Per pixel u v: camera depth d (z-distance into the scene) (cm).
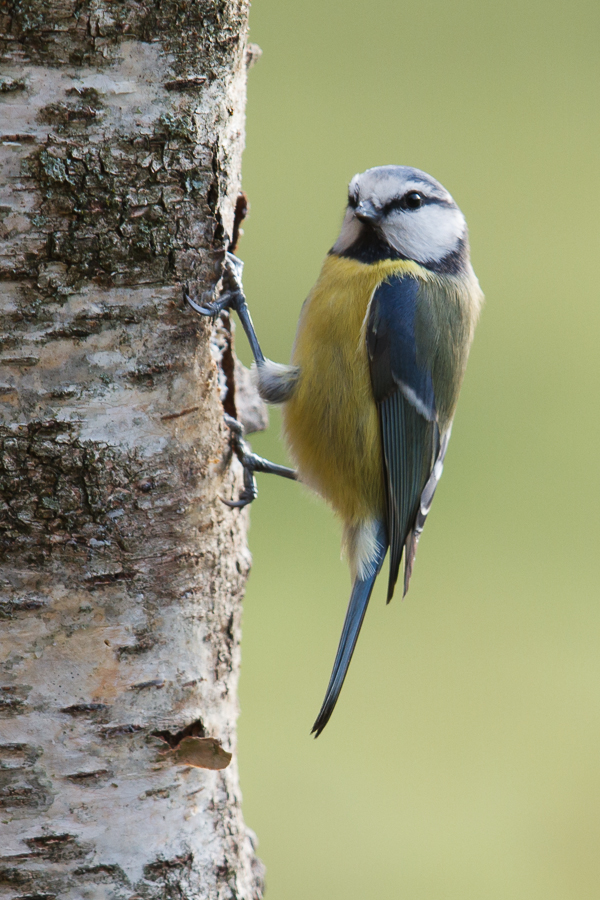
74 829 523
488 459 1571
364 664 1276
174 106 490
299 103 1900
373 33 2120
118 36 472
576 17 2217
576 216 1794
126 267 497
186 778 552
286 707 1202
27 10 454
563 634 1331
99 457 504
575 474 1514
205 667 565
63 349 492
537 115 1961
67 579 511
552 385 1644
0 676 506
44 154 470
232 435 638
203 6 485
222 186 524
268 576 1383
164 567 534
